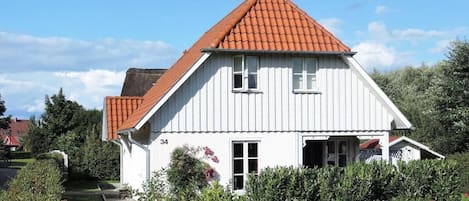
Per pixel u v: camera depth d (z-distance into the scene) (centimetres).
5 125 5925
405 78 6569
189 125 2216
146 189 2150
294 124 2334
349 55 2355
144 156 2236
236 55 2272
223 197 1245
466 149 3572
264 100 2305
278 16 2384
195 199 1325
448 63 3622
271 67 2319
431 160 1911
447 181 1872
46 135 5097
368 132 2423
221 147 2245
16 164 5503
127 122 2741
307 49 2309
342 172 1744
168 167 2175
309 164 2564
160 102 2162
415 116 4362
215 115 2245
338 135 2392
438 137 3750
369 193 1720
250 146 2294
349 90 2405
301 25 2380
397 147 3375
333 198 1677
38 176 1575
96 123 5125
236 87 2283
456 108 3584
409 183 1831
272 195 1606
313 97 2361
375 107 2436
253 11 2378
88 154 3978
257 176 1667
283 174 1631
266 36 2300
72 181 3866
